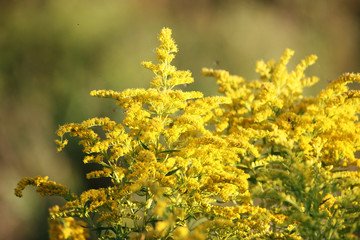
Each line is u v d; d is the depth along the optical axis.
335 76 12.97
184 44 12.12
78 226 3.02
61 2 11.22
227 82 4.89
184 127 3.76
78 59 10.67
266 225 3.48
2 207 8.09
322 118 3.95
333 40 13.50
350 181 3.26
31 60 10.41
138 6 12.12
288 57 4.97
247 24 12.68
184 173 3.73
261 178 3.33
